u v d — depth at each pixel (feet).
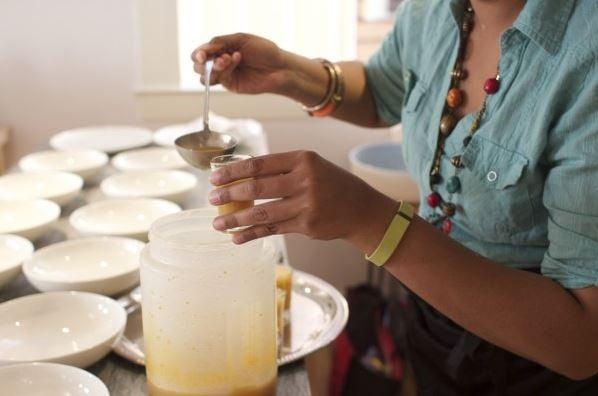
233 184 2.68
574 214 2.98
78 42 8.63
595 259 2.97
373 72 5.00
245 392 2.85
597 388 3.84
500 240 3.54
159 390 2.88
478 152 3.44
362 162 8.39
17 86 8.75
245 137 6.94
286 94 4.80
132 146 6.88
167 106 8.73
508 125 3.30
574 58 3.02
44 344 3.43
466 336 3.87
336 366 7.47
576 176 2.97
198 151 4.20
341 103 4.96
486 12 3.59
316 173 2.66
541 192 3.30
